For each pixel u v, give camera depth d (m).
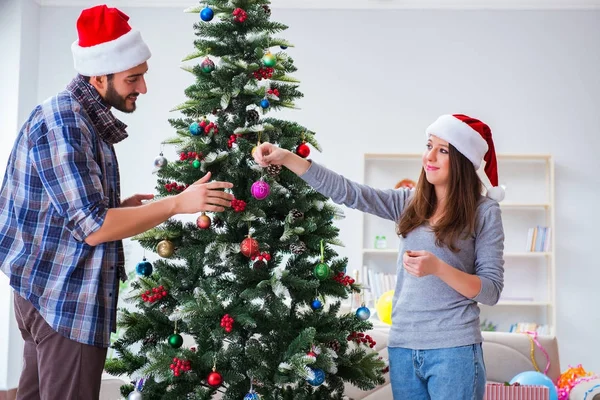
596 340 5.37
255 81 2.09
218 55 2.24
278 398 2.13
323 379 2.01
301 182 2.22
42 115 1.80
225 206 1.97
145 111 5.56
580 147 5.50
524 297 5.45
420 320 1.99
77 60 1.88
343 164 5.55
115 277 1.83
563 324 5.40
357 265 5.48
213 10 2.22
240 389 2.11
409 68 5.58
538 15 5.55
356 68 5.60
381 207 2.23
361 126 5.57
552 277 5.27
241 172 2.13
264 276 2.09
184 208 1.83
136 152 5.54
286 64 2.33
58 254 1.76
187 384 2.05
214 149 2.14
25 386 1.87
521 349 3.37
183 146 2.11
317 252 2.21
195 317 2.03
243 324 2.01
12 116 5.16
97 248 1.78
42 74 5.48
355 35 5.61
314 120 5.57
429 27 5.59
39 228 1.77
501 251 2.03
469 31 5.57
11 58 5.20
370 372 2.23
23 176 1.78
